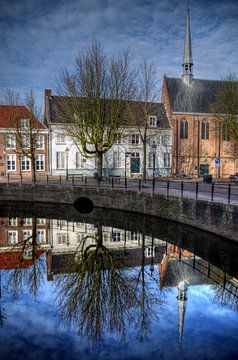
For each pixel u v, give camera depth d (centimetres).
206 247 1259
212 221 1259
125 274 934
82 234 1481
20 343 551
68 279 898
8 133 2992
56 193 2331
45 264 1044
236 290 808
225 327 609
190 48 4184
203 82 4269
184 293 786
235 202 1232
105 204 2081
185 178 3509
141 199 1798
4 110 3403
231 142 4025
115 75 2403
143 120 3366
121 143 3581
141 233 1481
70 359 496
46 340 559
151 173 3700
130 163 3628
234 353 513
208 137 4022
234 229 1123
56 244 1309
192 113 3931
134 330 600
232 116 2692
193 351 524
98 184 2181
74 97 2425
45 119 3703
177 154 3891
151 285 845
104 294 785
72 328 608
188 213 1435
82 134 2425
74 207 2238
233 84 2775
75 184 2372
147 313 675
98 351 523
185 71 4209
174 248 1231
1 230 1577
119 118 2452
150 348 529
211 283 857
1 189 2444
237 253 1102
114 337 572
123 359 502
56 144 3378
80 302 734
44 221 1794
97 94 2378
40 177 3284
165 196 1609
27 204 2338
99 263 1052
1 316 660
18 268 1005
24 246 1284
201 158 3997
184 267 999
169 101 3975
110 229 1574
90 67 2389
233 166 4056
